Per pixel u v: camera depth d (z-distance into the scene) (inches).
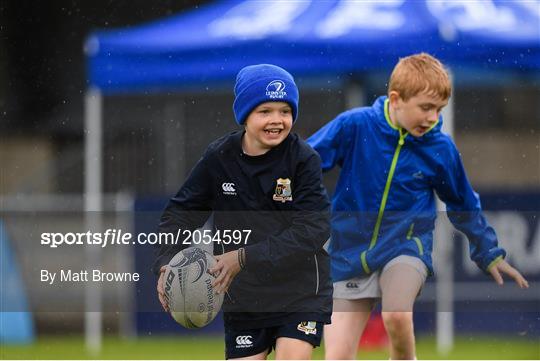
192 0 1737.2
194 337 1059.3
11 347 994.7
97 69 1037.8
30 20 1905.8
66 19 1903.3
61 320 1047.6
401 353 611.5
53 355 929.5
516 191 1052.5
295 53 1008.9
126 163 1341.0
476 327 972.6
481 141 1521.9
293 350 549.0
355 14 1019.3
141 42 1035.3
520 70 1229.7
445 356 922.1
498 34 991.0
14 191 1433.3
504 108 1530.5
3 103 1888.5
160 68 1034.7
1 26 1911.9
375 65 1000.2
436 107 605.0
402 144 622.5
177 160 1338.6
